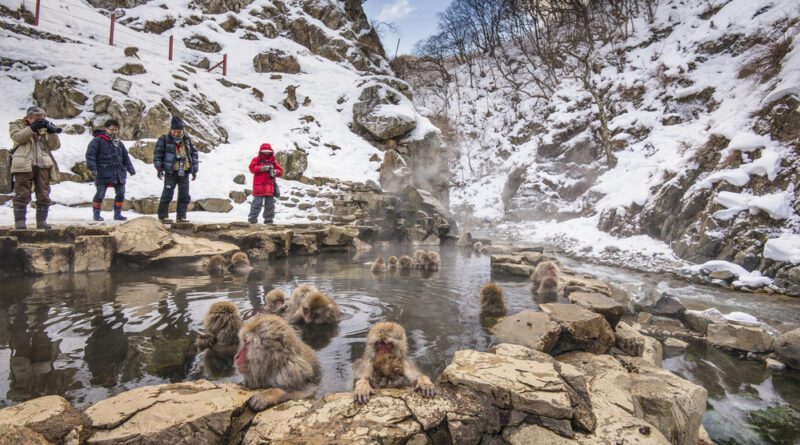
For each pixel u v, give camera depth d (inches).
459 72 1604.3
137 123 506.6
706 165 457.4
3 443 68.4
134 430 78.3
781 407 127.0
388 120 738.8
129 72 567.8
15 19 609.6
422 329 154.4
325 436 81.7
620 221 530.0
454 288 231.8
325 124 751.1
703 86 708.7
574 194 795.4
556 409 91.5
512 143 1163.9
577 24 1213.7
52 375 105.3
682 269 351.3
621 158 736.3
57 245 233.5
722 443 110.7
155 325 145.9
